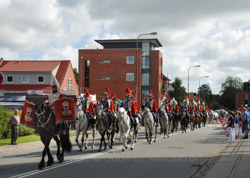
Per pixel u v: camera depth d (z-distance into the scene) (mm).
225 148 15727
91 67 65812
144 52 66500
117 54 65188
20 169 10055
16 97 45531
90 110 15297
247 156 12539
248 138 22172
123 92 64750
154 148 15664
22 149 15516
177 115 26844
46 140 10242
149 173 9445
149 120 17516
